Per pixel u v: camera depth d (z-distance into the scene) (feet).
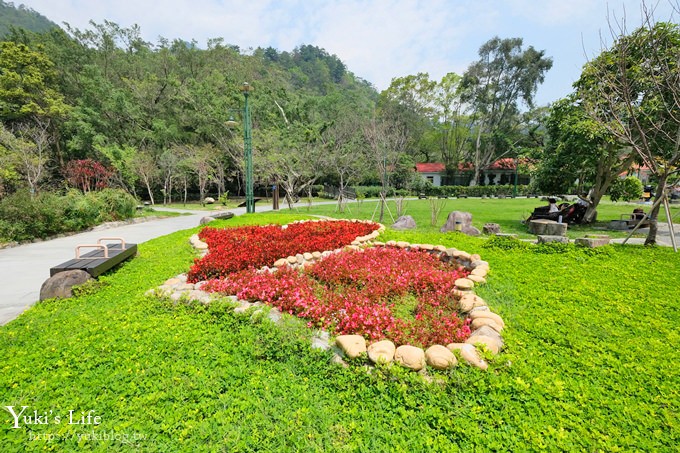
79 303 13.32
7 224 27.78
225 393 7.86
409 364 8.52
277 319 11.60
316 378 8.54
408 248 22.43
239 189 110.22
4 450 6.27
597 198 37.45
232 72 113.70
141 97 92.38
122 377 8.29
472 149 128.36
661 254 20.16
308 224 31.24
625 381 8.33
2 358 9.08
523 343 10.11
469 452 6.27
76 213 34.76
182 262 19.43
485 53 111.55
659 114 24.43
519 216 47.83
